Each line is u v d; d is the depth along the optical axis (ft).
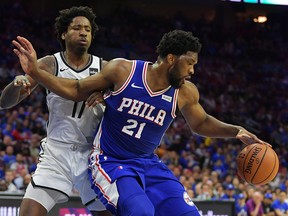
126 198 16.74
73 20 19.12
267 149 18.56
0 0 106.11
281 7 122.31
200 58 108.78
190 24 116.06
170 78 17.29
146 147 17.89
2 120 61.98
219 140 73.72
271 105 97.76
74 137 19.24
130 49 104.42
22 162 52.95
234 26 119.85
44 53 93.04
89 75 19.29
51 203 19.13
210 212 32.32
